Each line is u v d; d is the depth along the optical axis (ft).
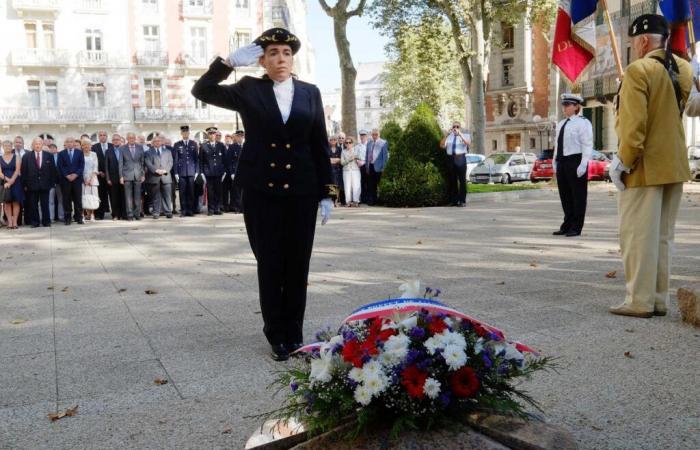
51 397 12.25
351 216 48.29
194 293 21.57
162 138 54.03
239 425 10.75
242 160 14.83
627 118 15.81
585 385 11.87
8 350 15.44
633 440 9.69
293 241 14.69
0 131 137.18
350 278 22.98
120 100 143.23
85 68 140.36
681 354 13.44
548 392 11.59
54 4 136.05
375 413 7.63
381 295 20.03
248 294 21.15
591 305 17.94
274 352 14.16
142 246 34.63
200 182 54.90
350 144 59.26
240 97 14.64
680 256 25.30
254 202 14.56
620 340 14.56
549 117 165.68
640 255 16.31
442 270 24.17
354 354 7.67
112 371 13.64
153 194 53.16
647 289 16.37
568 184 33.58
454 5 90.84
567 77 31.81
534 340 14.69
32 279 25.45
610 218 42.93
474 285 21.07
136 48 143.43
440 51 99.35
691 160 93.50
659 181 15.80
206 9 147.13
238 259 28.94
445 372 7.63
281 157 14.57
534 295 19.36
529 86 170.09
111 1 140.97
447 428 7.43
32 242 38.27
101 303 20.52
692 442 9.58
